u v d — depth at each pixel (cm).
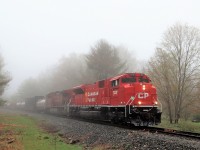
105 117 3092
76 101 4191
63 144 1839
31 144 1820
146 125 2459
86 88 3728
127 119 2470
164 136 1712
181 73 3700
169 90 3672
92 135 2066
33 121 3909
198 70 3684
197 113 3959
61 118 4147
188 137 1688
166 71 3706
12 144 1791
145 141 1577
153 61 3866
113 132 2055
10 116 4734
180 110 3684
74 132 2358
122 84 2595
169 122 3644
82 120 3594
